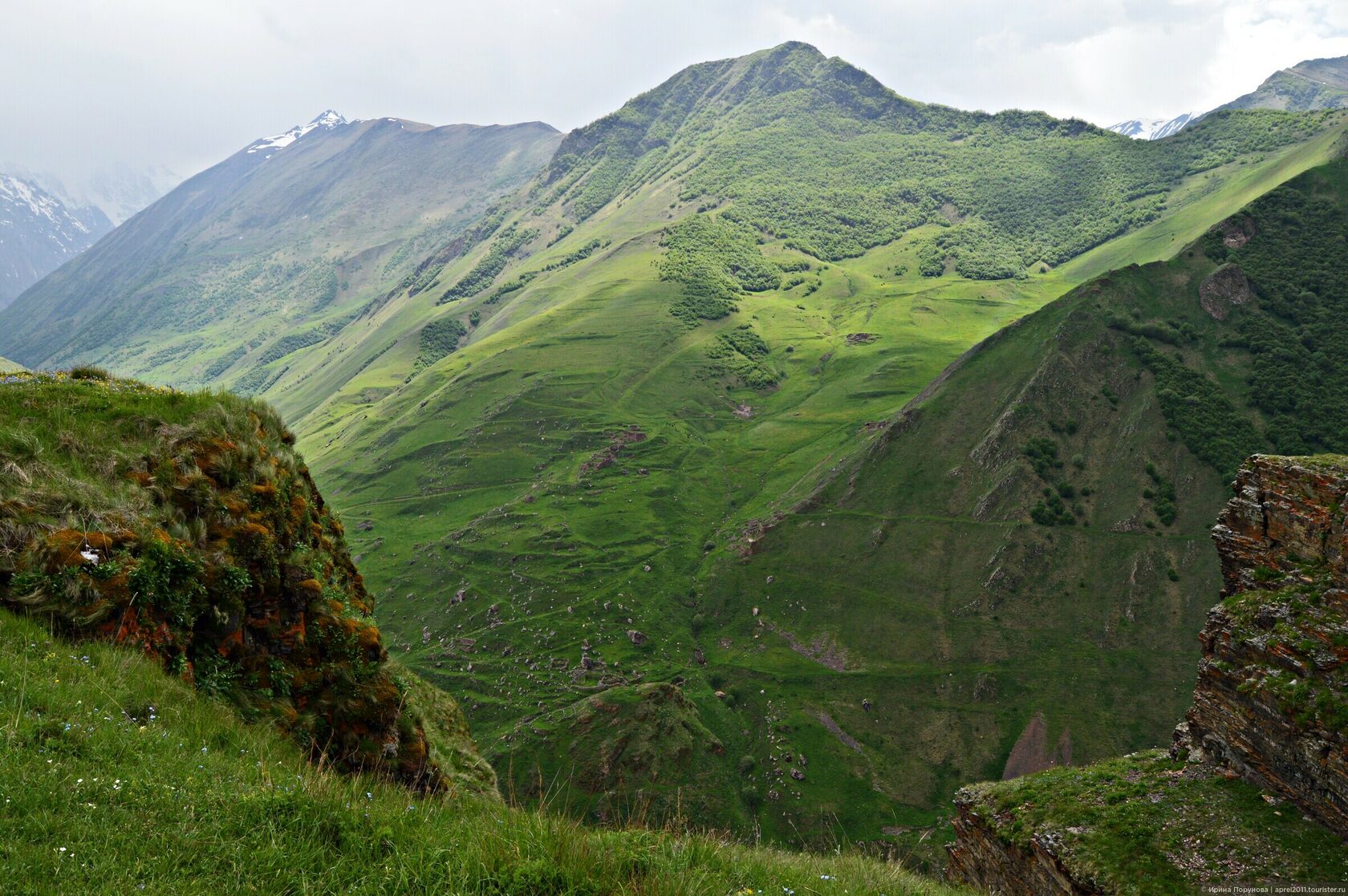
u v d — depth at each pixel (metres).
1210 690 31.70
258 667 15.17
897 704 107.19
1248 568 33.84
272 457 18.72
